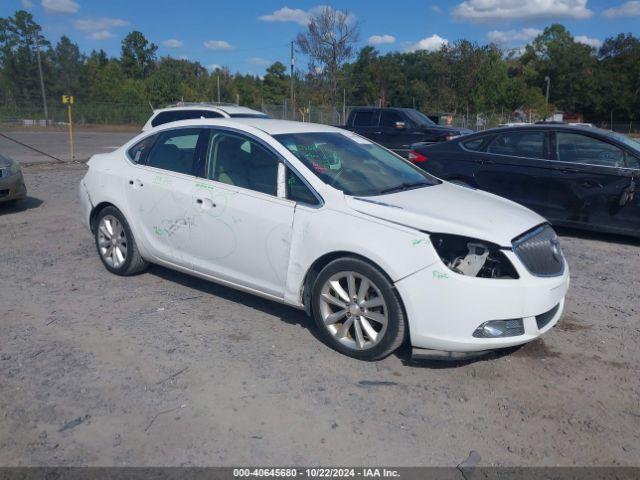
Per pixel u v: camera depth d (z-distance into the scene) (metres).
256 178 4.60
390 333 3.91
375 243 3.88
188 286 5.57
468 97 61.62
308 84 50.78
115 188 5.56
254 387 3.72
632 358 4.25
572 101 79.31
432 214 4.00
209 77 76.75
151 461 2.99
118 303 5.10
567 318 5.00
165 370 3.92
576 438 3.27
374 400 3.61
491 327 3.77
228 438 3.19
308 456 3.06
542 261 4.04
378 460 3.04
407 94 74.31
